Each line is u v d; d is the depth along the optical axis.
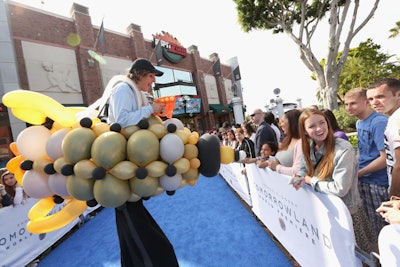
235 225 3.26
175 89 16.69
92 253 3.16
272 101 16.92
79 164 1.38
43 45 9.86
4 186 2.96
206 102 19.00
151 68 1.77
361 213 1.51
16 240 2.93
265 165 2.53
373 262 1.06
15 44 9.02
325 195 1.39
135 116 1.50
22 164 1.57
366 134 1.97
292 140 2.38
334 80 10.03
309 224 1.67
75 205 1.70
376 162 1.82
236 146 5.24
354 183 1.48
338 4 9.98
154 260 1.74
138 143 1.38
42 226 1.67
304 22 10.38
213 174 1.71
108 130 1.53
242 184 4.01
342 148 1.41
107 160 1.35
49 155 1.52
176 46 16.94
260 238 2.79
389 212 1.10
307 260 1.81
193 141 1.65
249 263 2.34
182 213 4.08
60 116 1.56
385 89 1.75
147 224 1.82
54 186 1.53
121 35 13.66
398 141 1.48
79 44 11.00
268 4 10.61
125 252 1.82
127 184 1.49
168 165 1.51
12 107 1.47
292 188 1.86
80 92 10.98
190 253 2.71
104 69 12.28
